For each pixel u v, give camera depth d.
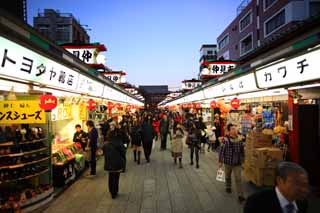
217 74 14.12
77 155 8.75
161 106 62.81
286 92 8.91
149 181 7.92
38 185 6.43
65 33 33.16
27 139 6.07
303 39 4.86
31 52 5.17
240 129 11.23
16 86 6.02
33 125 6.67
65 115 9.69
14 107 5.78
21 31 4.55
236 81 9.41
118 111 19.30
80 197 6.58
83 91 9.48
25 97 6.39
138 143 10.54
